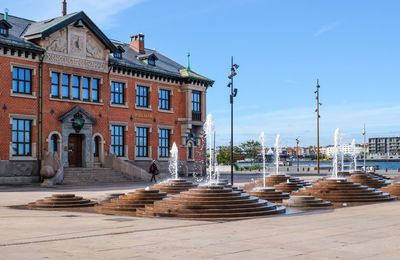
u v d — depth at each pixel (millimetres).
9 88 44250
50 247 12961
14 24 49156
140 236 14812
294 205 23594
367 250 12539
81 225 17484
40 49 46094
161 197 24016
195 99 61219
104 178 48656
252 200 21109
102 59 51781
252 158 135125
